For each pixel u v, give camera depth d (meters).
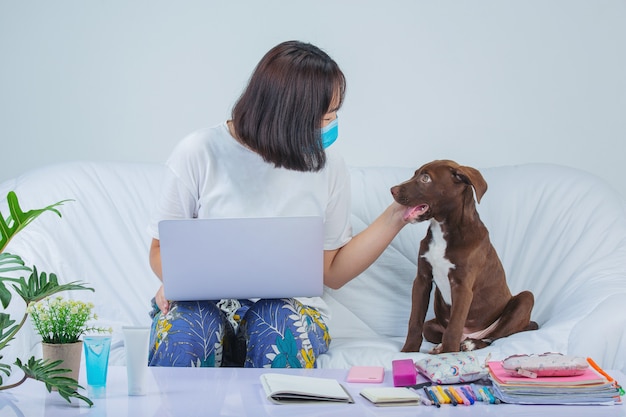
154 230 1.82
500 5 2.64
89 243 2.22
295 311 1.66
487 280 1.92
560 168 2.38
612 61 2.63
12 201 1.33
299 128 1.74
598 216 2.18
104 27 2.69
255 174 1.80
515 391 1.29
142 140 2.72
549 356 1.35
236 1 2.68
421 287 1.92
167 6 2.68
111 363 1.87
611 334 1.69
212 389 1.36
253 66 2.70
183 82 2.70
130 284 2.19
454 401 1.28
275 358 1.59
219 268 1.60
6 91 2.71
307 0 2.68
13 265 1.93
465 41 2.66
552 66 2.64
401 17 2.66
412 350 1.92
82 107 2.71
